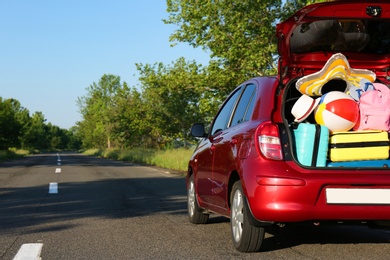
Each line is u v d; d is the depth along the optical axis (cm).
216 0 2414
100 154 6656
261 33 2277
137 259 563
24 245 646
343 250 602
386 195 536
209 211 741
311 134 548
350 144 551
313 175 531
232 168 603
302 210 529
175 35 2645
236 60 2383
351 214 532
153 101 4284
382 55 625
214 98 2623
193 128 783
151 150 4472
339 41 594
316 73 573
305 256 569
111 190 1362
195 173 786
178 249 613
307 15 562
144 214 918
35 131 13175
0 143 6919
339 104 558
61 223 823
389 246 627
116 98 5838
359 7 561
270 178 534
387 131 569
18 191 1363
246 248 585
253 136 561
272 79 615
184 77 2784
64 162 3728
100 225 801
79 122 11750
